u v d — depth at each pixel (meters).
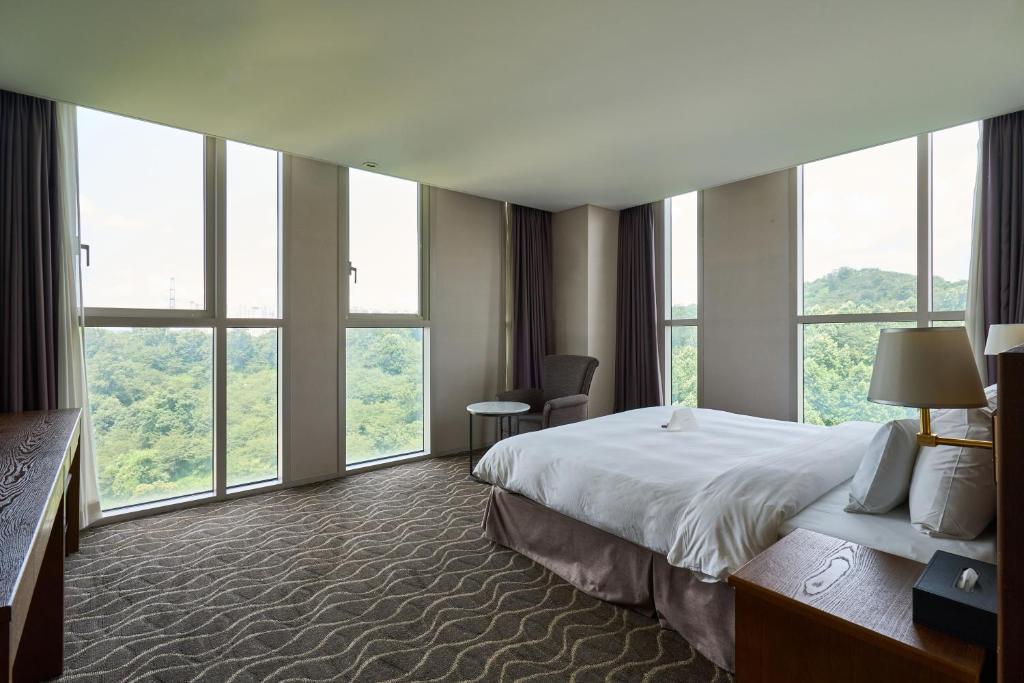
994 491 1.45
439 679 1.68
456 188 4.47
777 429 2.92
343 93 2.65
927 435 1.15
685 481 2.03
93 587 2.29
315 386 3.88
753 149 3.46
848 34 2.11
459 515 3.17
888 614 1.05
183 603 2.16
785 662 1.14
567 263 5.15
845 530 1.56
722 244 4.40
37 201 2.71
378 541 2.78
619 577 2.12
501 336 5.00
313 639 1.91
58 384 2.82
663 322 4.89
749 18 2.01
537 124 3.06
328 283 3.94
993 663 0.92
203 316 3.45
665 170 3.91
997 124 2.94
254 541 2.78
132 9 1.94
